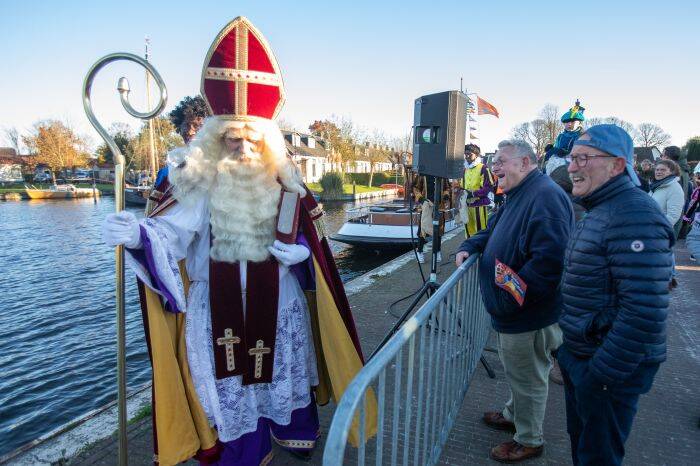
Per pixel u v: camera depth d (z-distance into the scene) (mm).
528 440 2457
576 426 2059
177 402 2000
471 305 2936
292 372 2291
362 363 2367
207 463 2150
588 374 1731
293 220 2186
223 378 2084
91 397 6184
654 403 3121
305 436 2430
